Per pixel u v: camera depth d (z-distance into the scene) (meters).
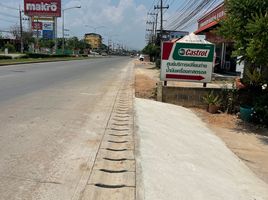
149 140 6.22
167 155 5.57
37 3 76.94
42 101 9.70
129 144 5.73
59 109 8.54
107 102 10.39
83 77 20.14
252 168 6.30
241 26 8.98
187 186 4.39
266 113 9.81
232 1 9.20
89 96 11.55
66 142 5.59
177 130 7.99
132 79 20.94
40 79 16.72
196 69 12.15
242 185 5.02
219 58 27.98
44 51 81.94
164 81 12.30
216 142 7.76
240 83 12.08
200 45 12.02
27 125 6.59
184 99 12.02
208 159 6.04
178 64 12.15
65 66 31.86
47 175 4.17
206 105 11.90
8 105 8.72
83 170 4.40
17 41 82.12
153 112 9.53
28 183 3.92
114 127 6.92
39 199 3.55
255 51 8.06
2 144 5.28
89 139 5.87
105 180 4.15
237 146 7.77
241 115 10.47
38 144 5.38
